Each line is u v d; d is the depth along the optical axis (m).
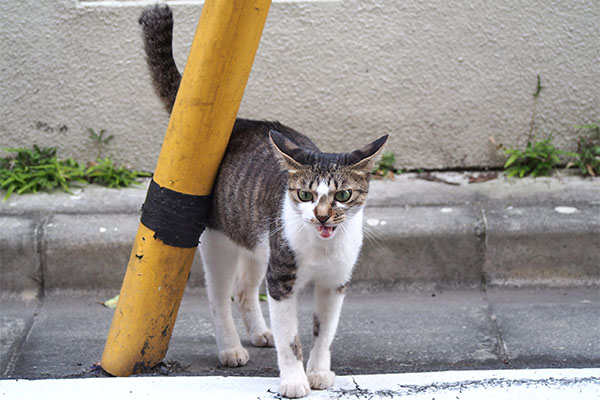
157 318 1.67
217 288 1.73
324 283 1.63
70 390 1.57
